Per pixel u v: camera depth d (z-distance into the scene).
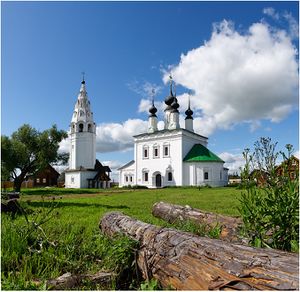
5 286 3.57
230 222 6.39
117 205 14.70
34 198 20.70
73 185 60.88
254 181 4.54
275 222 4.16
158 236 4.16
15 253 4.76
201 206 13.55
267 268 2.63
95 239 5.77
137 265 4.12
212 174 51.81
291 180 4.28
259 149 4.53
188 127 65.19
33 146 28.59
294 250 3.91
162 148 56.91
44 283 3.67
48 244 5.35
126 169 62.59
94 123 66.94
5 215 8.81
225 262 2.92
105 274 4.05
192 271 3.14
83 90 67.00
